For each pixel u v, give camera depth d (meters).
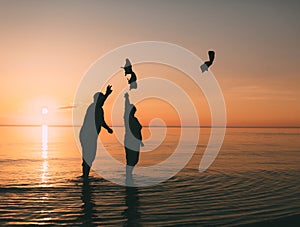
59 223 10.52
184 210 11.77
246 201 13.00
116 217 11.05
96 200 13.15
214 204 12.55
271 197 13.65
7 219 10.87
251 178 18.02
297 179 17.78
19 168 21.23
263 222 10.36
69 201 12.95
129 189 15.03
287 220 10.51
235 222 10.46
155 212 11.57
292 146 47.34
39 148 39.31
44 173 19.19
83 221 10.70
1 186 15.47
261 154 33.00
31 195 13.85
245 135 102.44
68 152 33.50
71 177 17.88
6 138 68.94
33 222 10.62
